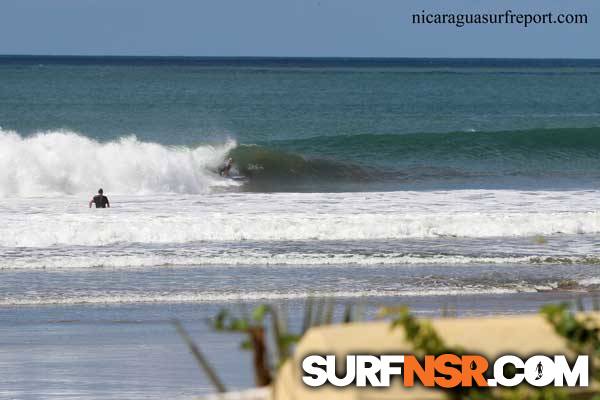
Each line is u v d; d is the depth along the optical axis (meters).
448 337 8.73
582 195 84.81
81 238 62.47
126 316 43.56
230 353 35.19
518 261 58.31
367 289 49.66
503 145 138.00
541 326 8.89
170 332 39.94
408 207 76.12
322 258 57.72
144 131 179.12
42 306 45.81
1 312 44.34
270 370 8.95
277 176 116.06
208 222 65.44
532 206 77.50
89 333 39.75
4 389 30.00
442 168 128.25
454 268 56.19
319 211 73.44
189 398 28.14
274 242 63.72
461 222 68.19
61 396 29.05
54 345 37.38
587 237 67.44
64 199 84.62
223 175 112.94
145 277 52.56
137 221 65.38
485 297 48.53
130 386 30.05
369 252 60.22
